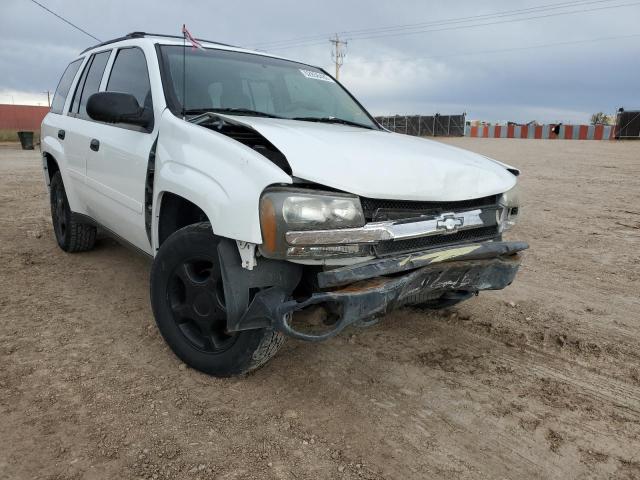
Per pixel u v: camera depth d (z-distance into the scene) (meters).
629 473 2.32
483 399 2.85
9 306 3.86
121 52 4.12
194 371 3.00
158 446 2.37
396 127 44.75
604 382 3.08
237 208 2.41
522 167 14.28
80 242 5.05
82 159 4.26
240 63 3.87
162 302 3.00
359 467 2.29
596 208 8.30
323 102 4.05
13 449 2.31
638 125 33.28
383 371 3.10
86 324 3.60
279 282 2.52
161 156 3.02
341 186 2.44
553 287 4.67
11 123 38.25
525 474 2.30
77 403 2.67
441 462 2.35
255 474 2.22
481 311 4.06
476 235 3.03
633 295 4.50
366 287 2.44
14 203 8.12
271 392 2.83
